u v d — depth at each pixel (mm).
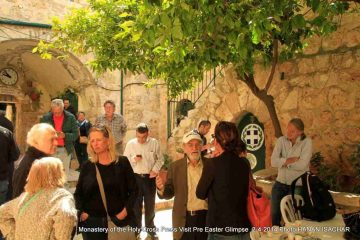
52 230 2203
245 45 3371
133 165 4859
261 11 3109
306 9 5926
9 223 2406
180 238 3113
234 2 3354
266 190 5078
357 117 5344
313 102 5891
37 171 2348
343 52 5559
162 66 4859
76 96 11742
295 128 4094
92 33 5762
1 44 9211
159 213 6422
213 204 2676
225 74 7383
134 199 3158
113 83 10992
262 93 5324
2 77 11734
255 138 6949
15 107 12242
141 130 4855
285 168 4160
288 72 6281
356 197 4336
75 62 10367
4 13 8852
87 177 3047
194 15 3133
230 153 2707
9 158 4309
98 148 3000
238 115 7113
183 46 3535
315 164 5312
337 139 5562
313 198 3441
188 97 10703
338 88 5582
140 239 4926
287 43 4672
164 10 2807
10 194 4332
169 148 9617
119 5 5656
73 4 10062
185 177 3141
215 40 3600
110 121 5629
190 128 8195
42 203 2256
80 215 3031
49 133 2855
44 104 12984
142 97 10984
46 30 9445
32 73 12570
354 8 5426
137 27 3129
